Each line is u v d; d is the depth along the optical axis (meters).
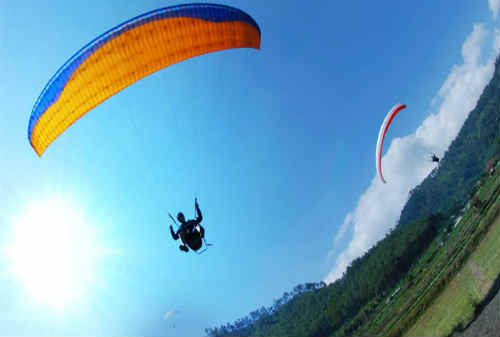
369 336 64.06
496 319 13.59
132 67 11.25
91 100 11.42
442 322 23.72
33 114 10.43
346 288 152.12
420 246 115.12
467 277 24.41
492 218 27.41
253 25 12.76
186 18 11.01
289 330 185.00
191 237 10.60
